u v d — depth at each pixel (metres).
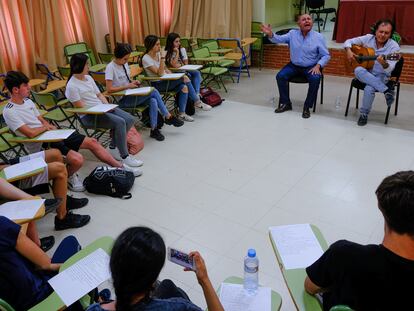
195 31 6.85
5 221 1.56
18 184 2.52
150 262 0.99
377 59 4.07
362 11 6.02
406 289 0.99
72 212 2.88
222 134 4.21
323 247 1.59
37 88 5.12
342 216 2.74
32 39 5.07
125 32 6.26
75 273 1.53
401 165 3.41
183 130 4.36
